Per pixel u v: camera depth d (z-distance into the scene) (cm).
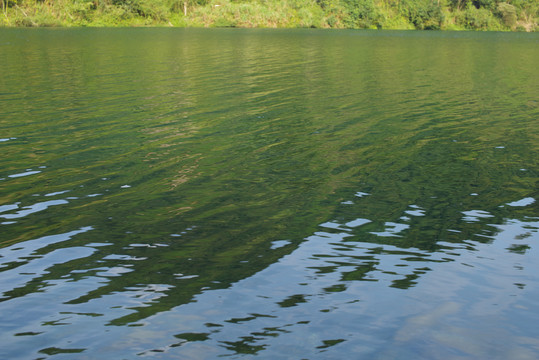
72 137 1105
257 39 4384
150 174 878
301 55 2983
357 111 1404
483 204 766
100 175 872
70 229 668
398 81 1978
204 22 7275
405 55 3136
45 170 896
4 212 719
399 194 802
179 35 4859
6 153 991
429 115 1367
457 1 8850
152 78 1938
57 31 5438
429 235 661
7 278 545
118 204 750
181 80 1903
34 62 2431
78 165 923
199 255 602
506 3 8712
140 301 505
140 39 4159
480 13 8644
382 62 2684
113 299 508
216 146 1047
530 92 1761
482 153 1024
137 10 7181
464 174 897
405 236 657
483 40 5159
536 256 607
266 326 468
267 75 2086
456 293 527
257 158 971
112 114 1323
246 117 1309
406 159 978
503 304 508
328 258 597
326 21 7869
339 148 1045
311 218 708
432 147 1062
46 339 445
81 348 434
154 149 1021
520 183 854
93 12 6975
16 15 6544
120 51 3022
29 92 1627
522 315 489
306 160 962
